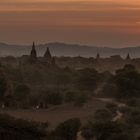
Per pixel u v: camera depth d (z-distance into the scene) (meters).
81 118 92.75
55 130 47.47
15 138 35.47
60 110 110.88
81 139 52.00
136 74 144.88
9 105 111.25
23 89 119.50
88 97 133.75
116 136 50.41
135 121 77.44
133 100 122.00
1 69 141.88
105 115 86.62
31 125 36.69
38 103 116.88
